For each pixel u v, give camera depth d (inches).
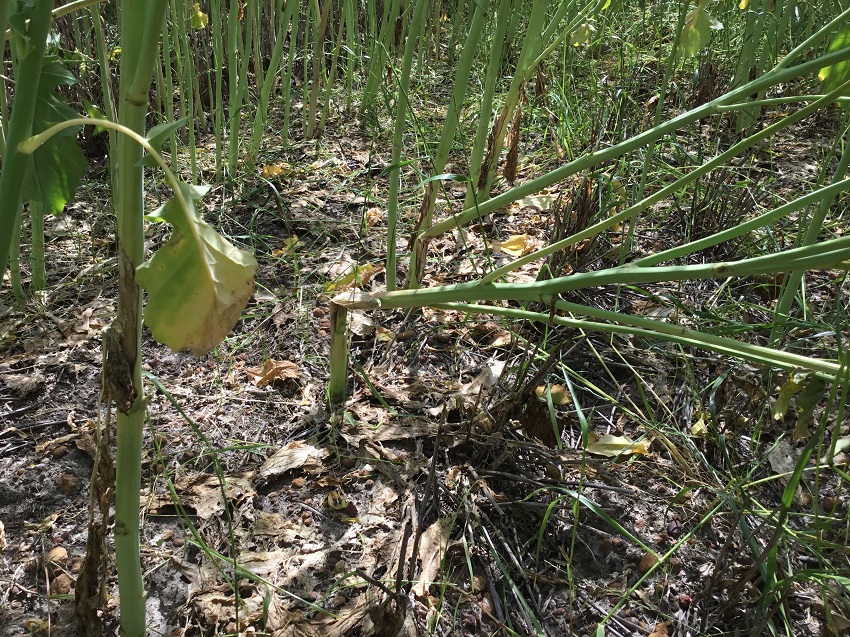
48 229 55.2
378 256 52.6
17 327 44.0
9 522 32.3
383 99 79.4
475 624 28.6
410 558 28.7
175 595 29.3
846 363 22.9
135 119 17.1
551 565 31.2
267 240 54.9
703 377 40.8
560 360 41.4
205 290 14.9
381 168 65.6
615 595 30.1
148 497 33.2
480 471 34.3
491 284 30.6
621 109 64.2
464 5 92.1
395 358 42.8
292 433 37.3
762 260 23.1
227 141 71.3
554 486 32.2
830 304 46.1
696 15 38.7
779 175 62.0
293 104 82.2
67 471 34.7
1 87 38.4
